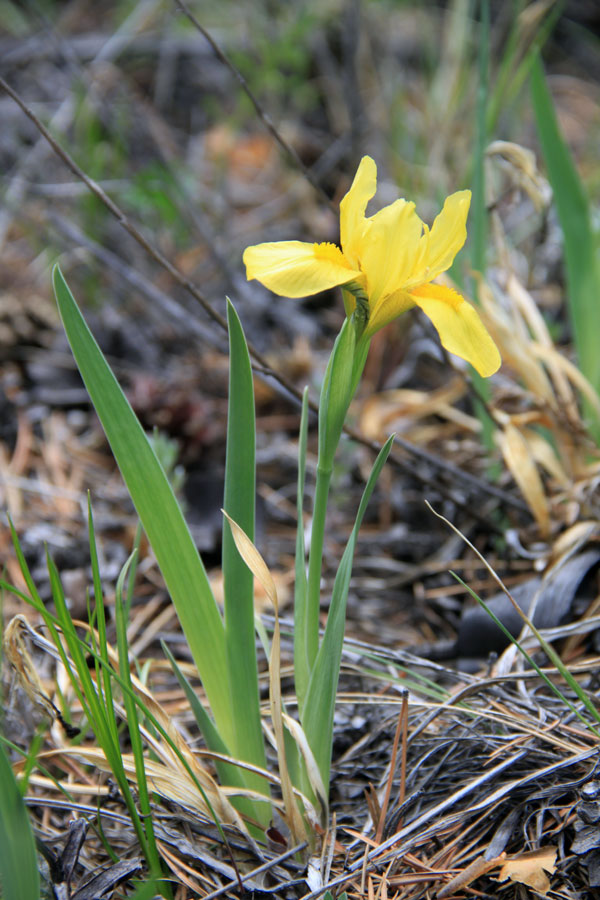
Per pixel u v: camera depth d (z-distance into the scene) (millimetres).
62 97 1951
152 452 1049
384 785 1084
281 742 1048
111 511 1229
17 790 1015
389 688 1123
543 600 1138
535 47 1185
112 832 1067
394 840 1054
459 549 1192
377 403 1346
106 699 1044
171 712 1125
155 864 1043
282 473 1337
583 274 1194
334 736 1105
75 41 2090
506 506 1196
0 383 1414
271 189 1880
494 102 1243
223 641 1062
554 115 1180
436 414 1385
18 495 1231
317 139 1976
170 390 1317
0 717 1083
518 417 1177
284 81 1994
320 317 1633
